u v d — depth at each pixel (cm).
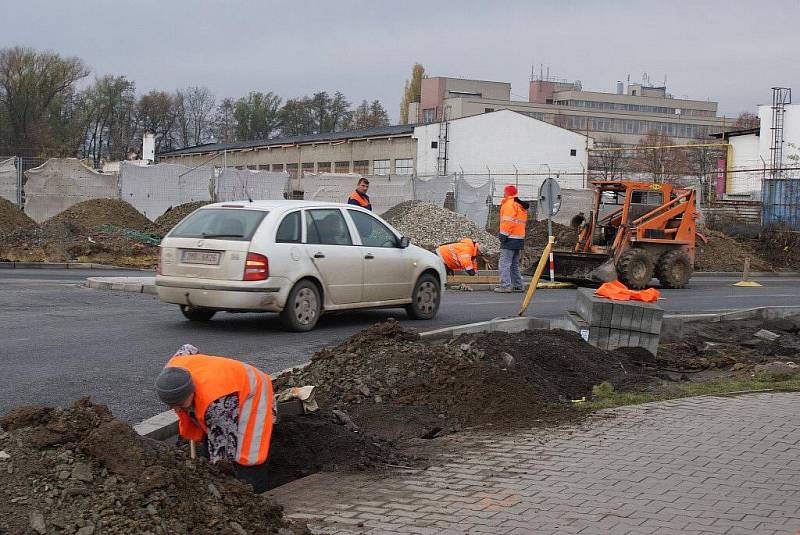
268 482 650
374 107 10288
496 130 6103
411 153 5969
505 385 856
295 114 9469
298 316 1259
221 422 579
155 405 826
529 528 543
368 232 1388
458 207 3756
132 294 1636
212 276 1227
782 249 3719
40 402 809
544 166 6216
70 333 1177
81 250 2434
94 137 7506
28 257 2362
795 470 658
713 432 766
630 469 664
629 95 13800
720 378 1048
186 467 479
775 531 534
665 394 931
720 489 614
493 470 668
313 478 654
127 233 2683
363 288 1353
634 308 1155
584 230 2448
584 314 1237
